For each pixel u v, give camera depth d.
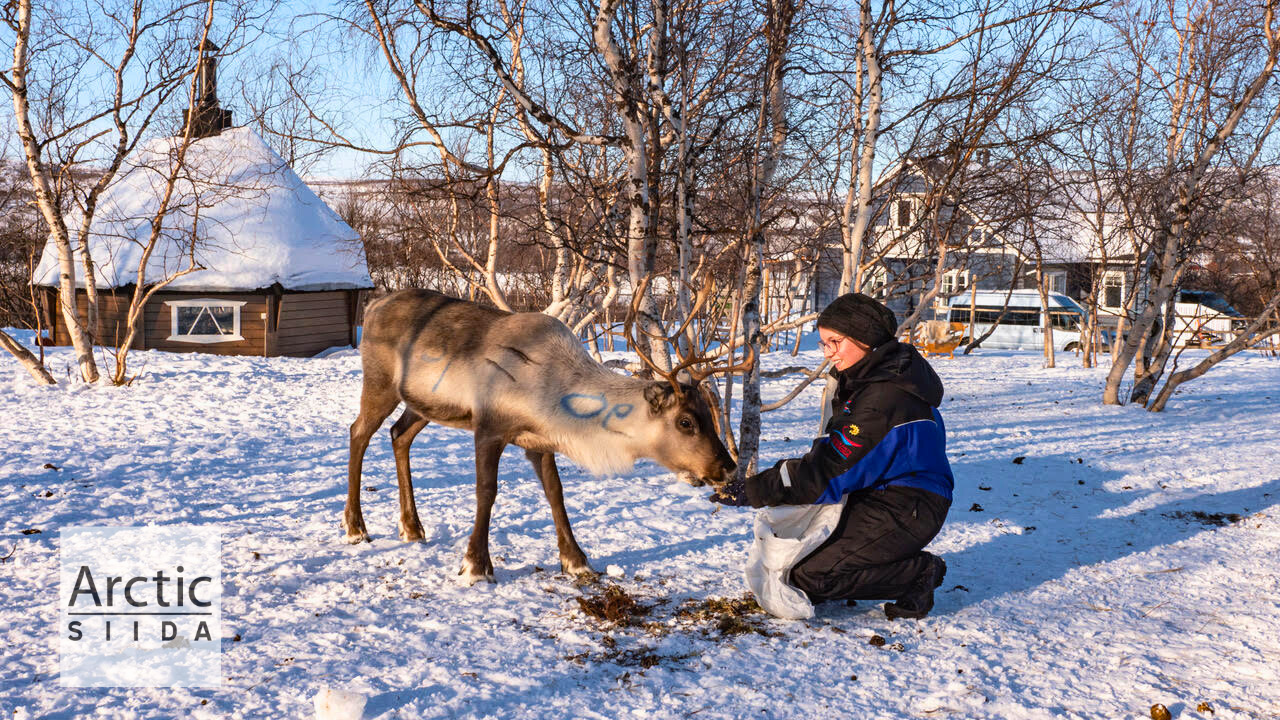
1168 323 13.19
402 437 5.34
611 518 6.09
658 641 3.87
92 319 18.58
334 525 5.71
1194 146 12.40
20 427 9.38
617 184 7.66
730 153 7.29
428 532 5.59
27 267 20.30
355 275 21.81
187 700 3.10
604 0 6.43
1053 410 12.85
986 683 3.45
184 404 11.45
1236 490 7.34
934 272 8.19
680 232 7.01
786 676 3.50
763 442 9.75
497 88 7.20
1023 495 7.16
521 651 3.69
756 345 7.08
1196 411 12.57
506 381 4.67
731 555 5.30
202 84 13.37
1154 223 14.23
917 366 4.07
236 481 7.06
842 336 4.11
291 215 21.05
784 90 7.31
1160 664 3.68
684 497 6.83
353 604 4.24
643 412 4.52
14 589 4.29
